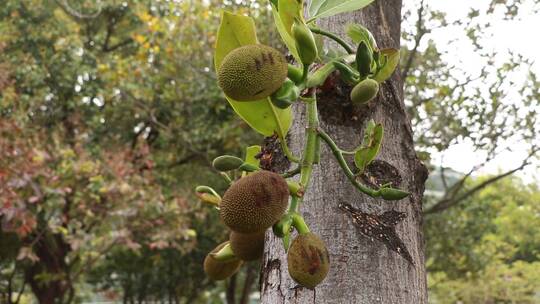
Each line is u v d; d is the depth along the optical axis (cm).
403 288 144
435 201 968
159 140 1080
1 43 907
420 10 736
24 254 750
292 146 153
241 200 108
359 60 123
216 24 878
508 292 1315
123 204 782
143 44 945
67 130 1033
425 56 785
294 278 111
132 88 956
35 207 802
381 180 150
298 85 120
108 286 1531
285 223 112
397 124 158
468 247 998
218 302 1666
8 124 706
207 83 916
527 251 1548
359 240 144
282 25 126
